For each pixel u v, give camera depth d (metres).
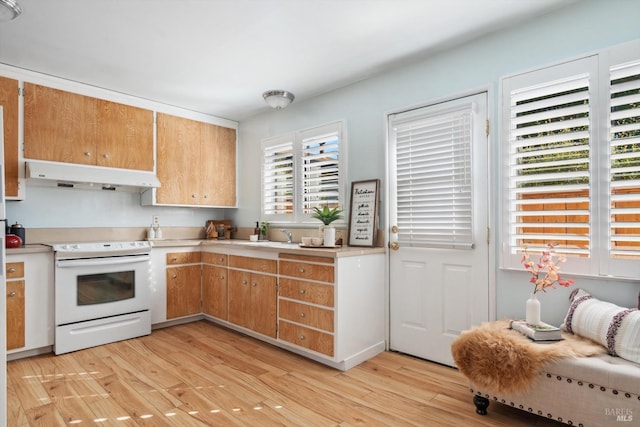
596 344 1.89
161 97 3.85
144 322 3.55
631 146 2.07
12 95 3.05
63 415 2.07
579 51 2.23
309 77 3.33
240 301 3.54
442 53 2.85
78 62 3.00
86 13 2.29
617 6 2.10
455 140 2.77
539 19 2.38
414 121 2.98
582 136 2.19
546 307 2.34
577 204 2.26
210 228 4.50
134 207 4.09
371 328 2.99
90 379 2.54
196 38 2.63
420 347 2.94
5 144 3.01
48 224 3.51
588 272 2.17
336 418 2.06
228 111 4.33
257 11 2.29
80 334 3.13
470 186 2.68
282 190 4.08
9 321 2.83
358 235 3.26
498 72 2.56
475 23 2.46
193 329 3.77
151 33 2.55
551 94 2.36
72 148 3.36
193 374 2.63
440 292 2.84
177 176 4.11
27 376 2.59
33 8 2.23
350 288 2.79
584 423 1.70
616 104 2.08
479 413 2.09
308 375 2.62
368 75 3.29
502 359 1.88
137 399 2.26
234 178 4.68
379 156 3.22
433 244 2.87
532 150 2.40
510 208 2.49
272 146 4.21
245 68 3.14
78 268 3.15
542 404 1.83
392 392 2.36
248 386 2.45
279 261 3.14
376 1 2.19
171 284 3.83
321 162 3.67
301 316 2.94
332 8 2.27
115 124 3.64
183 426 1.97
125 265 3.44
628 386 1.58
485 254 2.62
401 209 3.08
